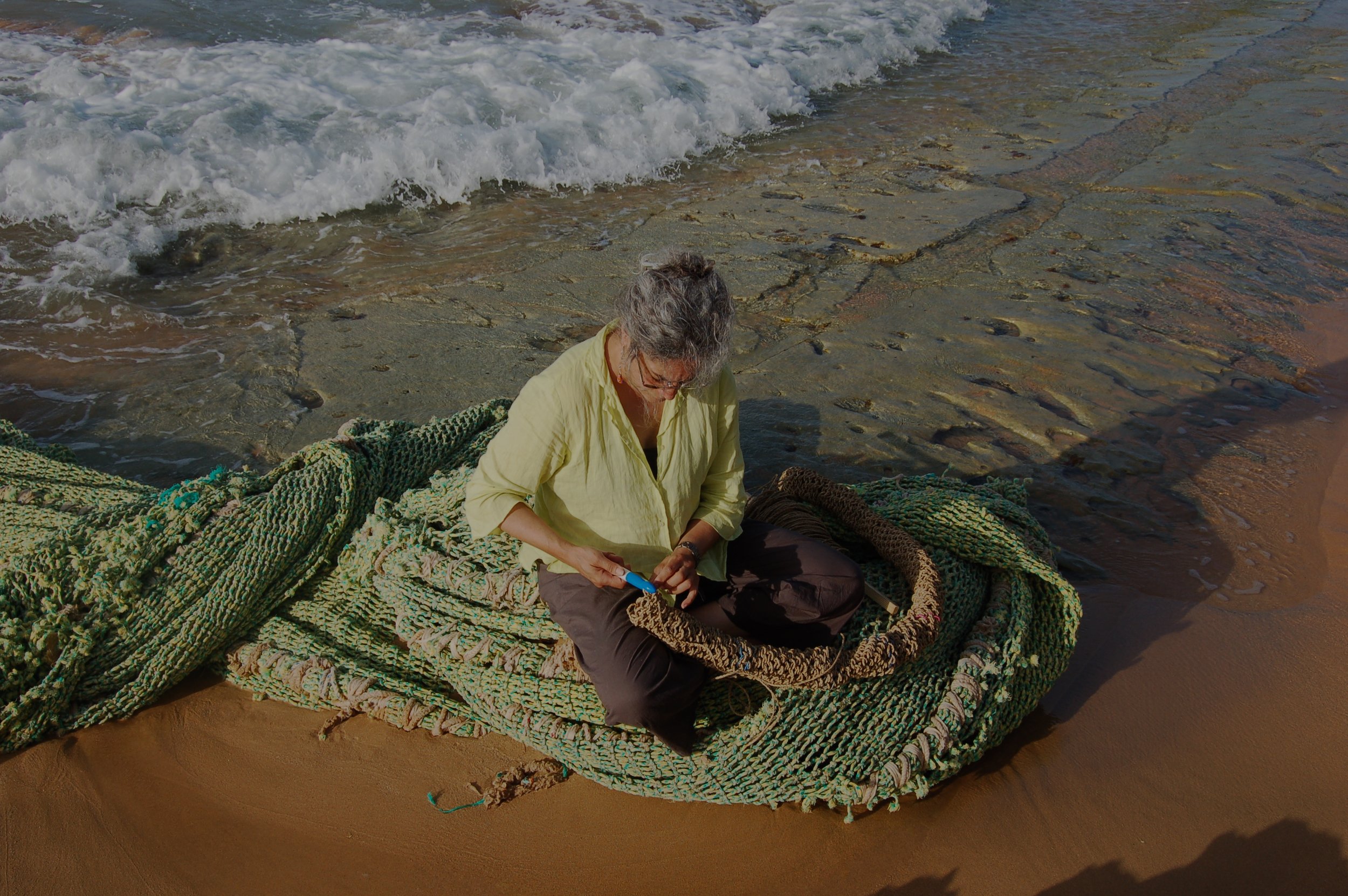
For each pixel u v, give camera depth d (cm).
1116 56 1263
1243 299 621
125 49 941
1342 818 275
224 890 254
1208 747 299
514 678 286
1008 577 310
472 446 386
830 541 305
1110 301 612
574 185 809
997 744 297
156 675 306
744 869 260
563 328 565
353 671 308
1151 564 383
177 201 699
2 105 750
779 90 1016
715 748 267
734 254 671
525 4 1233
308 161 746
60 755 292
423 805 279
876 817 275
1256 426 481
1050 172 856
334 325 566
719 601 272
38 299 580
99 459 435
